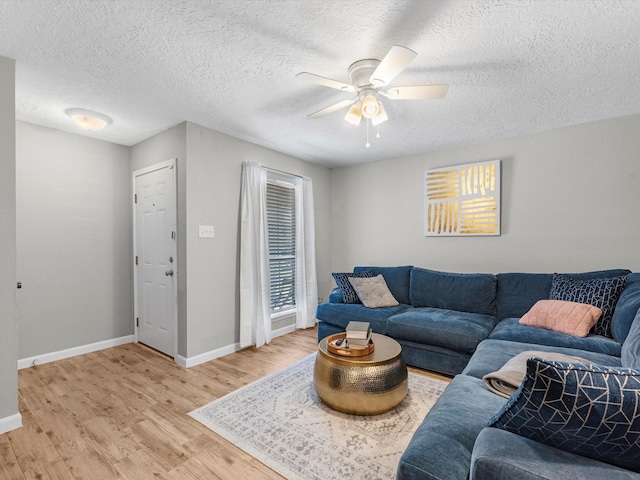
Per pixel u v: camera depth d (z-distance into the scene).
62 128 3.15
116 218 3.60
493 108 2.69
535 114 2.82
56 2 1.49
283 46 1.86
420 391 2.41
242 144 3.52
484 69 2.10
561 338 2.24
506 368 1.55
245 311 3.40
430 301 3.39
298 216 4.22
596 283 2.50
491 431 0.93
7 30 1.69
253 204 3.52
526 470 0.77
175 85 2.32
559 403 0.75
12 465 1.64
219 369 2.88
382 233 4.37
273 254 4.02
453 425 1.16
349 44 1.84
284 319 4.10
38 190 3.04
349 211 4.70
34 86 2.32
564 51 1.89
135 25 1.66
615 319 2.23
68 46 1.84
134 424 2.00
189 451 1.74
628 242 2.83
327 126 3.12
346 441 1.80
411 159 4.11
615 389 0.72
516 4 1.51
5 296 1.92
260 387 2.49
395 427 1.93
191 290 2.99
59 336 3.15
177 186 3.07
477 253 3.60
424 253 3.99
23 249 2.95
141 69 2.10
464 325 2.65
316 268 4.62
